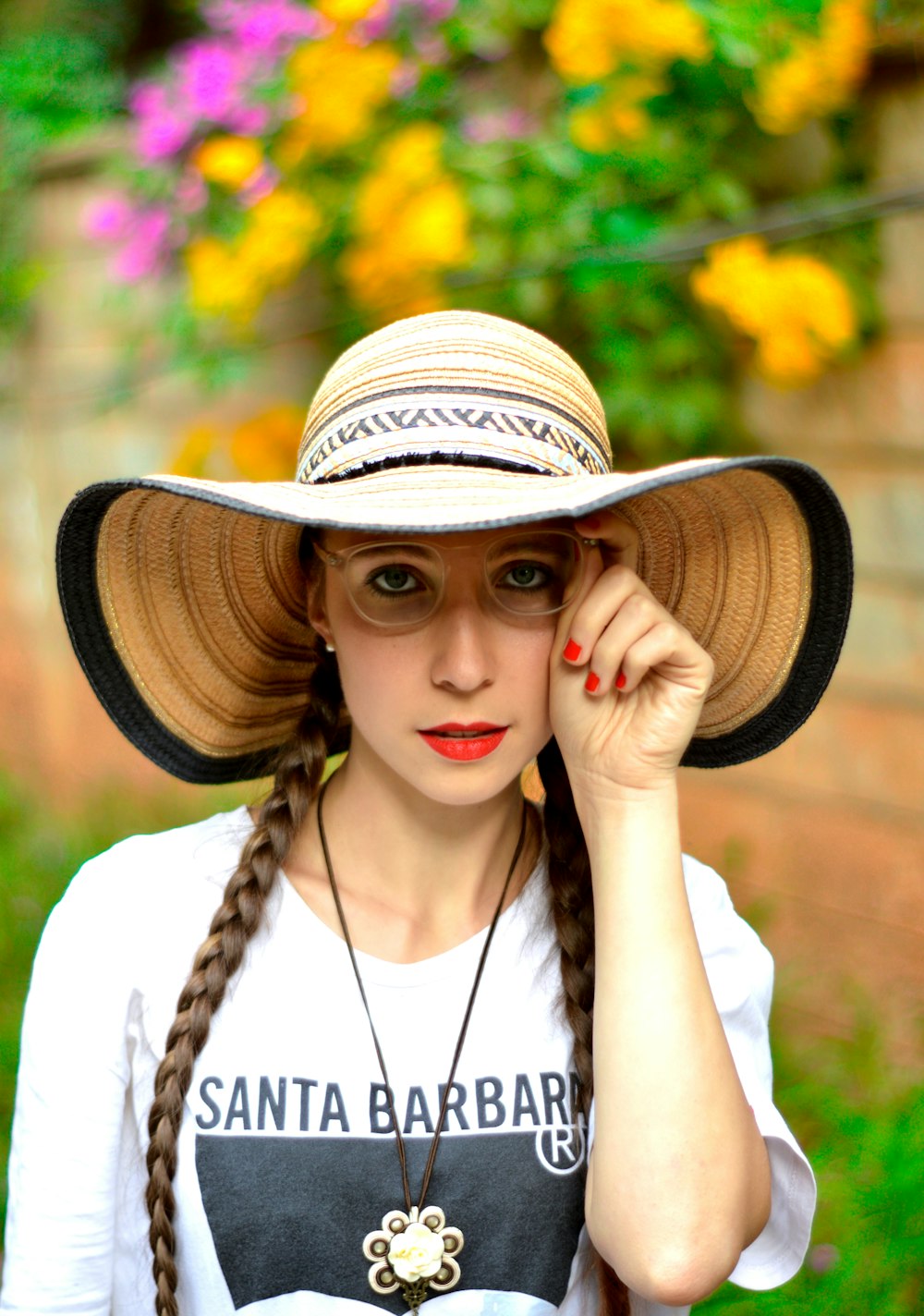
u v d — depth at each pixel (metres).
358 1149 1.30
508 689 1.30
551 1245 1.32
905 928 3.15
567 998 1.37
